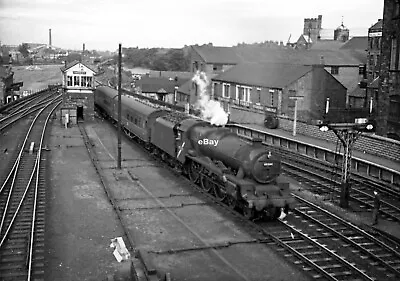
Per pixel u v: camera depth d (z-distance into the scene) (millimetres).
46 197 18656
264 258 13047
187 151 21094
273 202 15422
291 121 36719
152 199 18672
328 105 40594
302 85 40125
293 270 12320
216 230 15180
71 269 12047
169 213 16875
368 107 43594
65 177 22125
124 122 35656
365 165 24078
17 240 13945
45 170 23391
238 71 50344
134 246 13664
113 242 13672
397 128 27594
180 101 61562
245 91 45938
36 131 36156
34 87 98688
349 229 15594
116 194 19328
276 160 15766
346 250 13766
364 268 12547
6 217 16016
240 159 16328
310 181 22703
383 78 28891
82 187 20359
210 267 12383
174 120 23859
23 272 11773
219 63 58219
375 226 16062
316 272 12211
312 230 15453
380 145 26797
